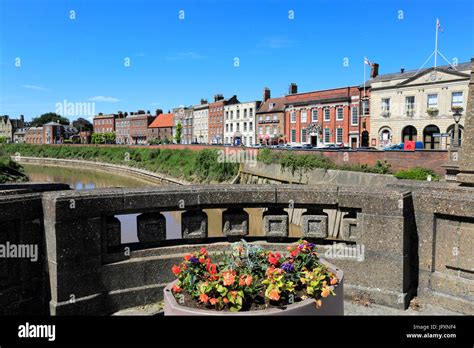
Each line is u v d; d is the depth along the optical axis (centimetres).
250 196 478
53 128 12556
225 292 287
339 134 5169
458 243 425
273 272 308
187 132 9250
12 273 389
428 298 442
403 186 525
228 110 7706
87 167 8238
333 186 484
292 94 5997
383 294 439
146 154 7269
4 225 383
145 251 450
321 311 302
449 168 1198
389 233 438
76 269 405
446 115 3878
